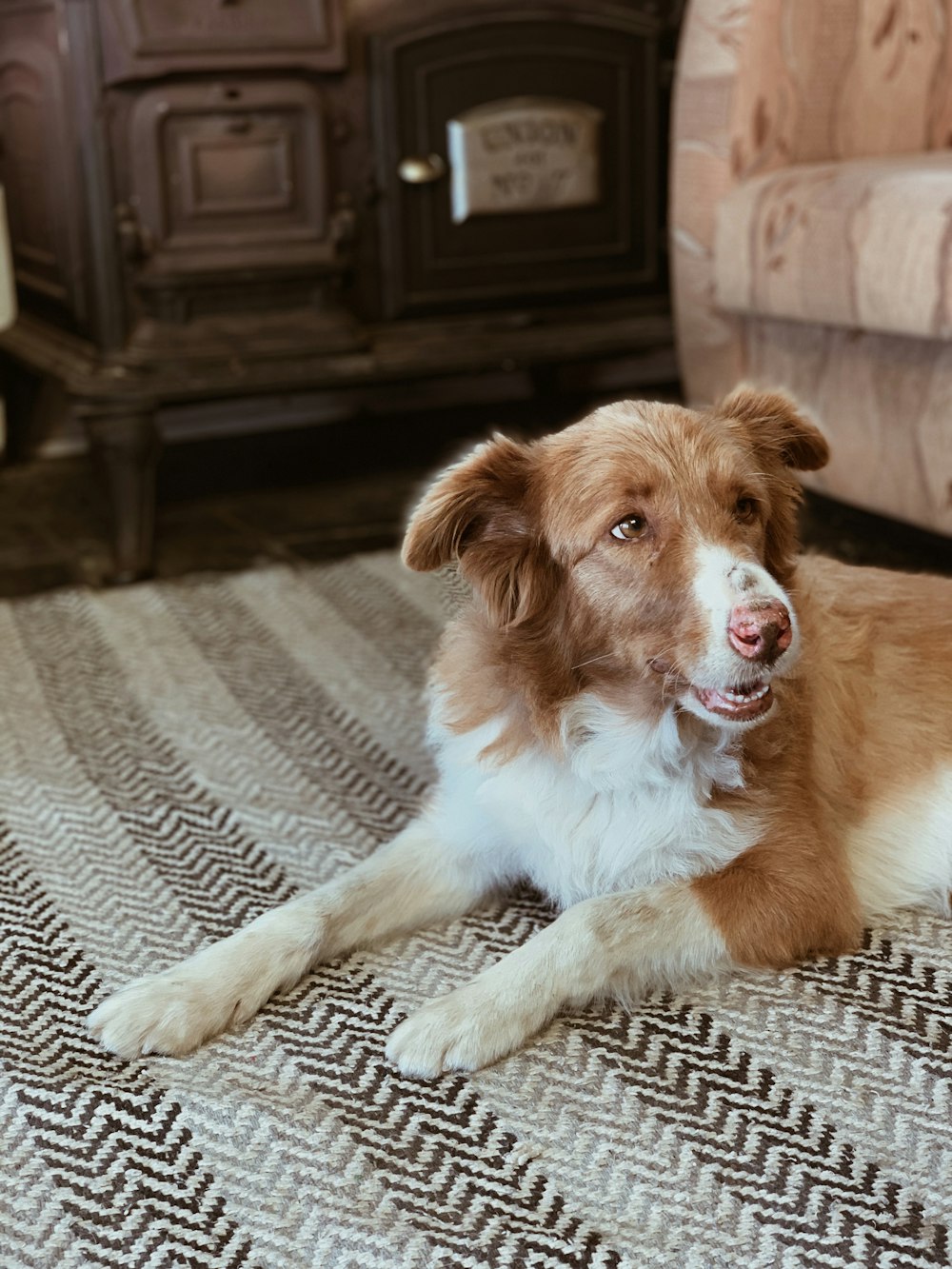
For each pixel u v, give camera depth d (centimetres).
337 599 369
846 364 355
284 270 397
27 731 290
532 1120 172
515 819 212
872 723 226
